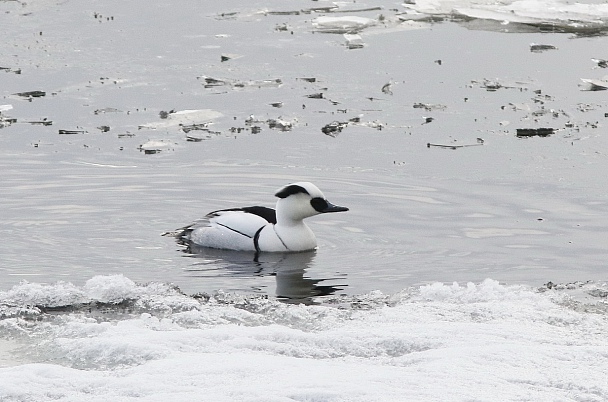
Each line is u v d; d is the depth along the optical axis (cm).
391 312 1038
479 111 2069
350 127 1986
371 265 1298
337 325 1011
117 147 1875
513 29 2631
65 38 2588
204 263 1317
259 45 2531
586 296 1133
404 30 2642
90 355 907
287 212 1388
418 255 1331
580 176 1673
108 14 2798
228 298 1127
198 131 1973
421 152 1827
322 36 2606
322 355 905
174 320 1029
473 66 2366
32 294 1109
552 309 1042
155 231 1450
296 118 2047
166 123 2023
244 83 2275
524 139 1889
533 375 813
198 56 2461
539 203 1545
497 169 1722
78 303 1098
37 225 1455
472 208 1527
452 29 2642
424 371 829
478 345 906
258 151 1847
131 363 883
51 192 1608
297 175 1708
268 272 1277
